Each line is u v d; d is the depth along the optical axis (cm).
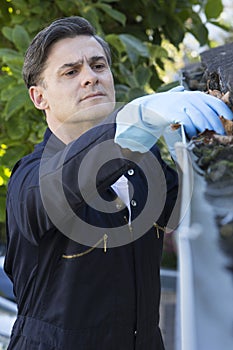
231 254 150
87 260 293
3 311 551
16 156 571
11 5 623
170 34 636
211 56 376
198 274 146
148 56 565
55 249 292
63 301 292
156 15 623
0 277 615
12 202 282
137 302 306
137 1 630
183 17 641
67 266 292
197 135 225
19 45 545
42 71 307
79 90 295
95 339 292
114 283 298
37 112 557
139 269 309
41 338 296
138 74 567
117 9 641
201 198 179
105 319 294
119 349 298
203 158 205
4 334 509
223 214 167
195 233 160
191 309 136
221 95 281
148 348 317
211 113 231
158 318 333
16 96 523
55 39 304
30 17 593
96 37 321
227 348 126
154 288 323
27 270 305
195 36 653
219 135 222
